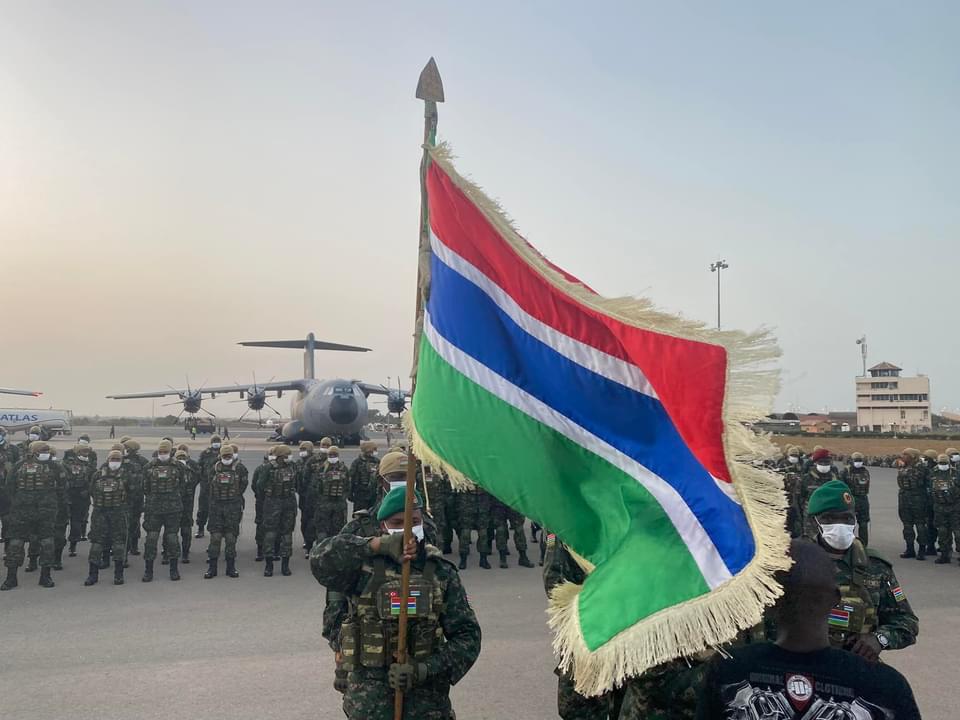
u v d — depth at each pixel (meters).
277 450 11.73
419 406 3.51
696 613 2.53
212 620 8.73
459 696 6.22
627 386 3.28
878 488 26.88
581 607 2.79
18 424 63.66
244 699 6.11
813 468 13.52
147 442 51.53
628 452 3.17
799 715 2.09
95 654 7.36
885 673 2.13
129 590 10.42
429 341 3.62
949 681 6.57
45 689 6.34
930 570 12.20
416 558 3.61
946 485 12.74
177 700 6.08
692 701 3.09
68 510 12.46
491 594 10.18
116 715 5.75
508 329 3.57
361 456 13.56
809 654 2.18
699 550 2.69
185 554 12.59
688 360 3.06
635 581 2.73
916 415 66.19
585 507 3.27
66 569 11.98
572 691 3.93
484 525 12.16
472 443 3.42
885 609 4.05
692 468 2.91
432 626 3.51
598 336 3.40
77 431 99.75
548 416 3.39
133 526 13.16
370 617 3.49
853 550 4.09
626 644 2.58
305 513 13.36
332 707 5.93
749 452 2.81
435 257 3.68
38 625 8.49
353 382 39.16
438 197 3.71
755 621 2.37
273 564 12.42
